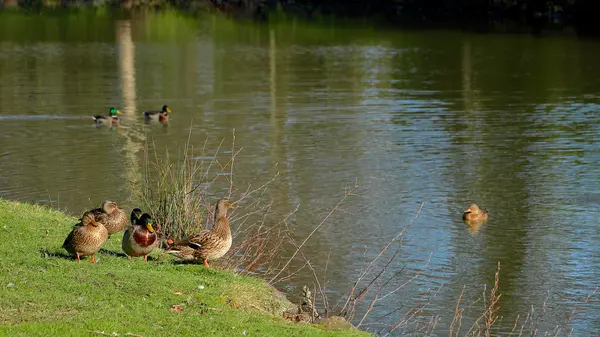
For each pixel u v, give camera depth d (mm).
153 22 63969
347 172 22016
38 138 26797
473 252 15930
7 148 25234
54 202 18922
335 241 16469
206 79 40969
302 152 24438
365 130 27828
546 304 13539
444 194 19969
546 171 22141
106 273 11250
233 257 15031
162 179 15414
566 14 69938
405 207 18859
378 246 16219
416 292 14016
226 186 20344
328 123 29203
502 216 18156
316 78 41000
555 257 15641
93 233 11586
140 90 37406
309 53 51688
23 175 21703
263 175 21625
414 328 12617
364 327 12617
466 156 23922
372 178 21344
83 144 25859
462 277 14680
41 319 9625
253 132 27594
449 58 48500
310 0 81188
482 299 13703
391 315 13102
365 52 51844
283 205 18891
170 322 9859
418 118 30156
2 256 11891
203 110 32125
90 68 44594
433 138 26531
